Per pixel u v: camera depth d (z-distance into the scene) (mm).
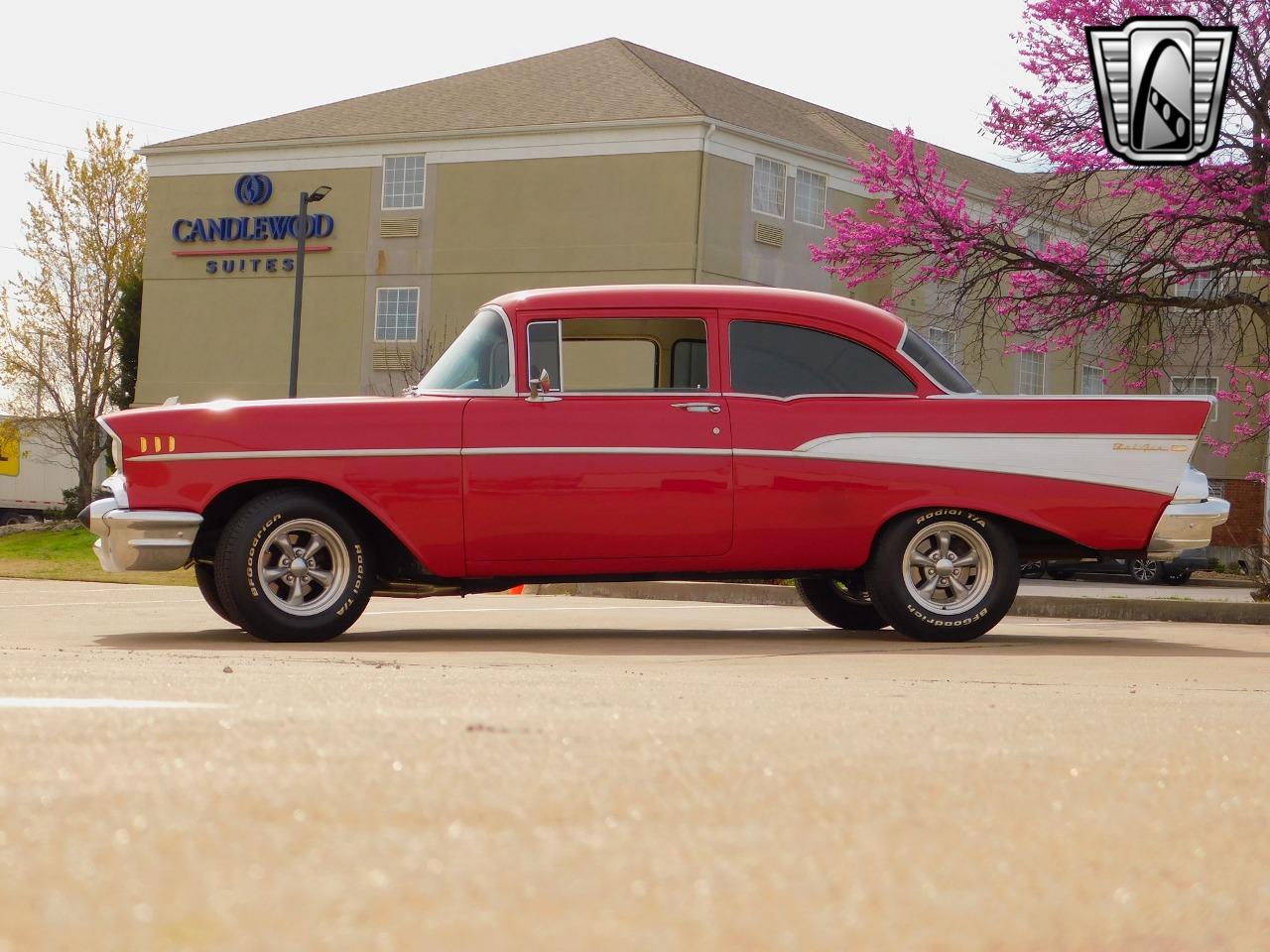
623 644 6617
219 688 2473
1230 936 704
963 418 6844
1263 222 14195
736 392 6758
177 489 6387
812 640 7004
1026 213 16344
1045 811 1178
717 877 761
